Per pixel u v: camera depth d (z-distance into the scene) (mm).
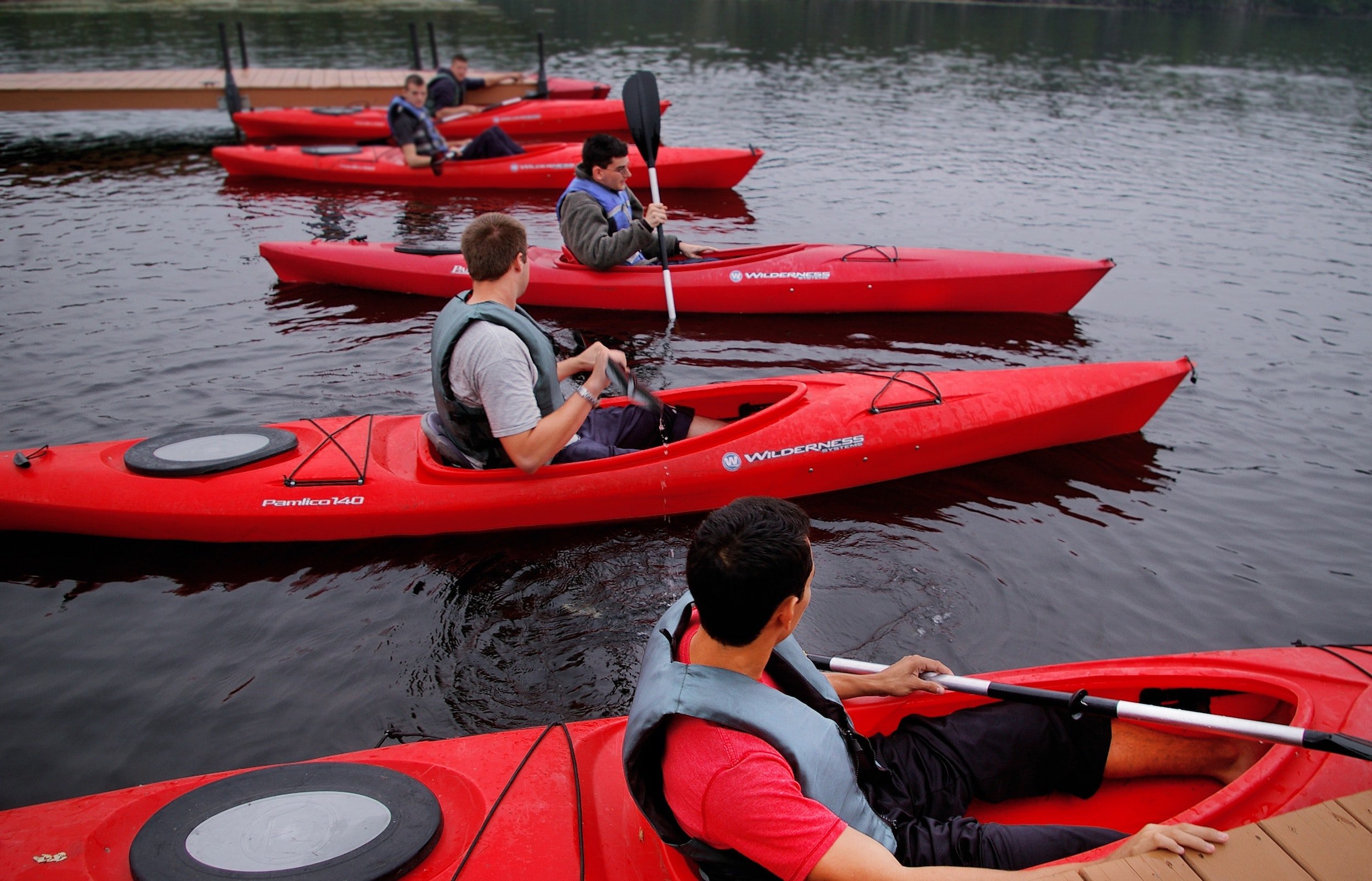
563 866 1766
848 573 3373
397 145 9961
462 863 1746
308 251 6133
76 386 4723
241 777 1827
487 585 3293
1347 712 2109
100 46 17266
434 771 1997
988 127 12344
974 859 1741
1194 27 25812
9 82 11250
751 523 1438
